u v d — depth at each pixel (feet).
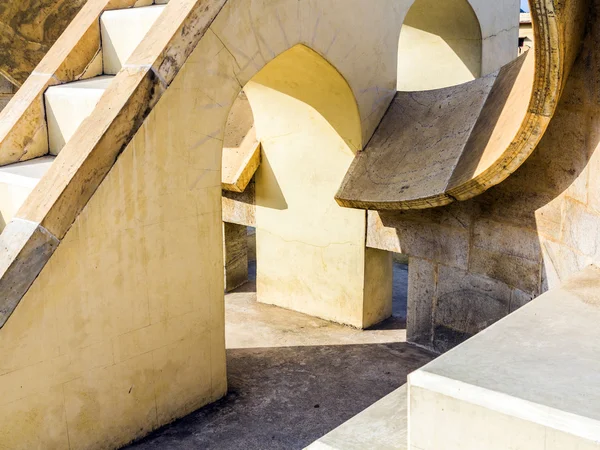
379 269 18.65
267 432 13.33
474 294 15.55
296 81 17.29
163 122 12.24
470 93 16.74
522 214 13.80
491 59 23.70
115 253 11.90
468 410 7.22
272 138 19.15
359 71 16.89
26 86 15.03
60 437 11.57
